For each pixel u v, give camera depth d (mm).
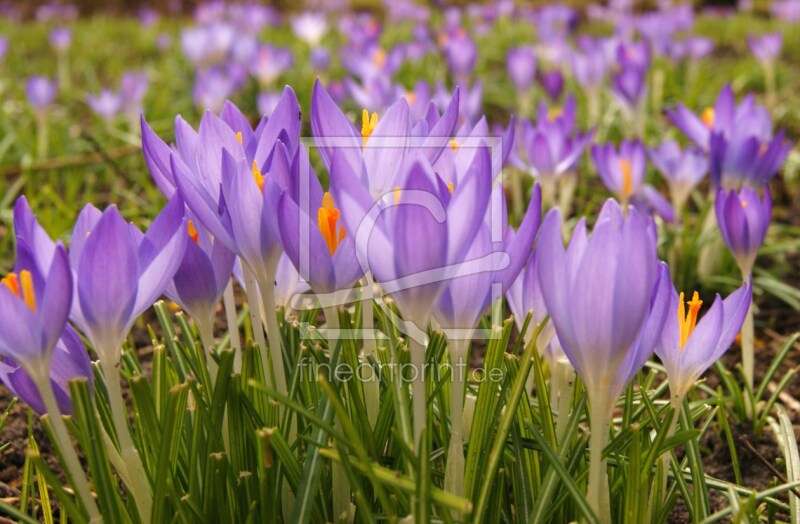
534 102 1276
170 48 1808
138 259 309
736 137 583
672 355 334
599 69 1027
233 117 348
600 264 289
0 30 2199
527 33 1836
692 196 919
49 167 879
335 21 2236
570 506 357
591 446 310
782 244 730
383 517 339
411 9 1991
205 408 341
